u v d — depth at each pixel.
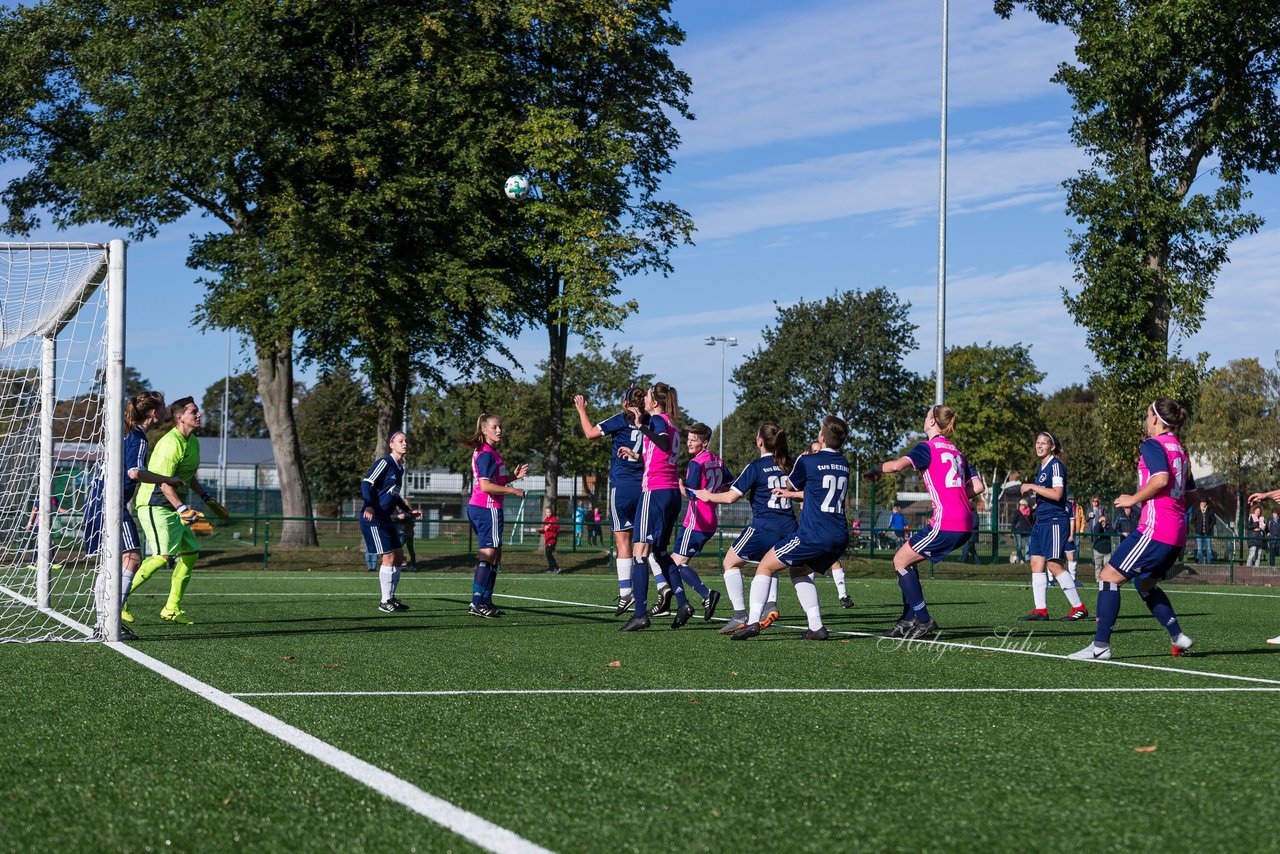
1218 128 26.11
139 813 3.72
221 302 28.61
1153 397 26.55
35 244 8.59
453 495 69.38
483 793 4.00
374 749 4.76
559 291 30.84
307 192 28.41
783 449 10.17
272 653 8.35
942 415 9.95
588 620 11.81
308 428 72.56
